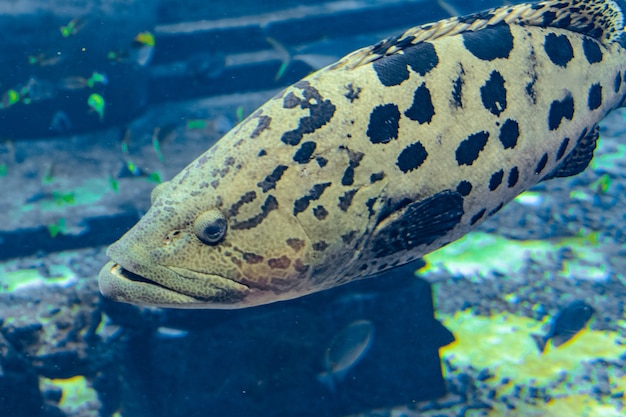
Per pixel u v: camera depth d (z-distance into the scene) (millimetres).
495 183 1379
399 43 1326
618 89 1492
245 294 1314
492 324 1933
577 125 1443
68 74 3006
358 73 1307
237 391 1847
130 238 1283
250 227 1282
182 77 3424
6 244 2182
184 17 3789
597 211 2248
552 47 1409
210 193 1279
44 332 1860
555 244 2141
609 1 1448
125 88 3117
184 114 3230
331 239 1305
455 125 1329
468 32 1362
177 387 1836
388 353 1869
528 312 1948
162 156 2818
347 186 1295
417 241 1362
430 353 1885
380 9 3982
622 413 1740
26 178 2637
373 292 1880
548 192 2354
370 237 1326
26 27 2926
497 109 1355
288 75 3543
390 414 1813
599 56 1458
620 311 1937
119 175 2648
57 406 1851
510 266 2059
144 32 3160
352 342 1786
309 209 1288
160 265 1277
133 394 1845
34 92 2975
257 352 1837
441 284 2014
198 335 1825
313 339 1838
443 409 1803
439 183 1333
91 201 2436
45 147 2924
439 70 1326
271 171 1278
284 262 1300
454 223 1368
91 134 3061
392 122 1302
